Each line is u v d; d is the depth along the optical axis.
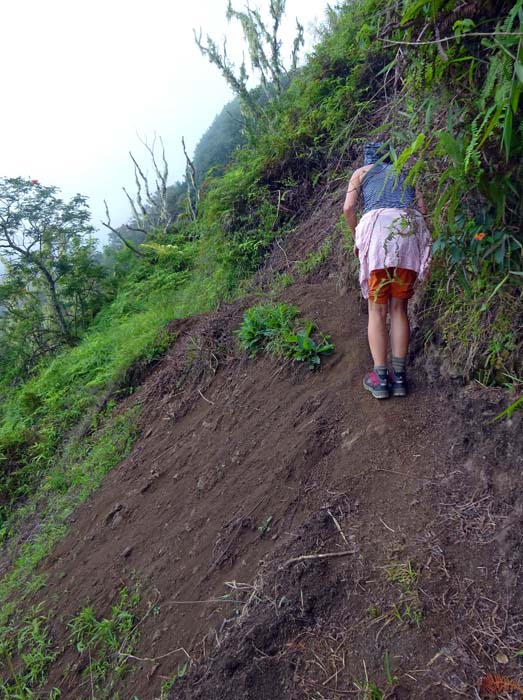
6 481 7.29
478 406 2.61
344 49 7.36
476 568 2.19
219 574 2.90
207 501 3.50
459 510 2.43
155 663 2.71
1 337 17.12
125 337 8.87
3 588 4.52
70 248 17.28
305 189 6.80
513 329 2.54
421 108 2.71
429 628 2.06
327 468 3.05
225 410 4.22
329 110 6.82
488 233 2.46
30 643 3.59
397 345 3.09
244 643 2.33
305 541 2.63
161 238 14.78
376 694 1.94
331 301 4.41
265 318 4.53
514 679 1.82
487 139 2.18
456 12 2.14
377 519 2.60
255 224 7.06
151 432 4.89
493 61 1.94
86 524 4.39
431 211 2.85
